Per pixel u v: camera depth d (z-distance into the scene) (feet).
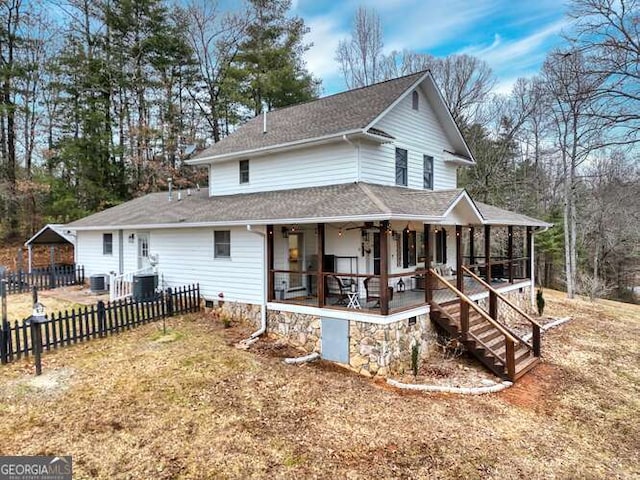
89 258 64.75
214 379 27.84
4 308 29.45
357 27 119.44
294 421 23.47
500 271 58.39
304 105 57.72
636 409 29.25
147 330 38.60
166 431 21.50
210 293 46.29
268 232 39.47
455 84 111.45
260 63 98.53
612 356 41.16
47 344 31.83
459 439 22.85
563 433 25.00
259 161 50.39
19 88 86.99
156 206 59.82
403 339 33.60
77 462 18.63
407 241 46.98
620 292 105.70
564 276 104.37
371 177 42.88
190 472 18.47
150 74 97.04
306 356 34.76
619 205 88.22
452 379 32.01
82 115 85.92
